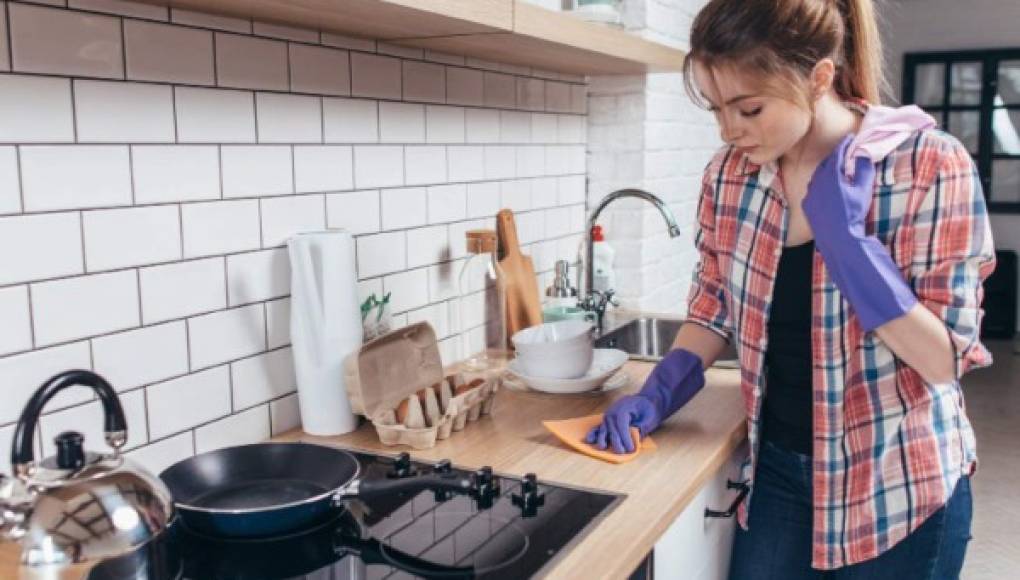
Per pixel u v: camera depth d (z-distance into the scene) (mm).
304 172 1610
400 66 1845
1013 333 7820
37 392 919
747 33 1240
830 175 1331
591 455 1472
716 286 1742
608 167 2861
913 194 1339
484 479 1284
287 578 1060
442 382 1653
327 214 1676
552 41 1752
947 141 1335
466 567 1067
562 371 1833
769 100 1281
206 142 1404
